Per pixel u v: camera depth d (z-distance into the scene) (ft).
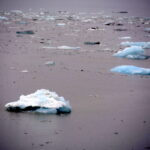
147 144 31.45
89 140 32.09
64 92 46.68
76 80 53.26
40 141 31.68
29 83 50.90
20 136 32.60
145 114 38.86
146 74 57.98
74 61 67.87
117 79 54.44
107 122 36.29
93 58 71.36
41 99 39.42
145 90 48.70
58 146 30.81
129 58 72.38
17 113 38.17
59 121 36.17
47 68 61.31
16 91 46.57
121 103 42.52
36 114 37.81
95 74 57.62
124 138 32.71
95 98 44.29
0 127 34.35
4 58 69.05
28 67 61.77
